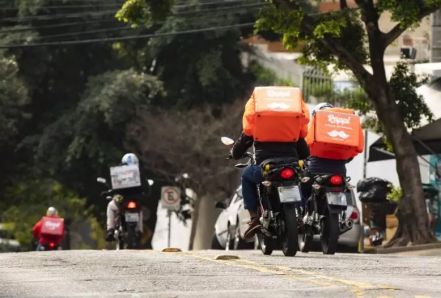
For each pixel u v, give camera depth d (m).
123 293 22.06
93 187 98.38
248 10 95.00
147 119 92.88
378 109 59.78
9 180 101.12
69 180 97.75
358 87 70.94
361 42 60.62
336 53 59.78
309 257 34.38
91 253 35.91
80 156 95.62
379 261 32.03
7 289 23.14
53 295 21.78
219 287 23.31
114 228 50.66
